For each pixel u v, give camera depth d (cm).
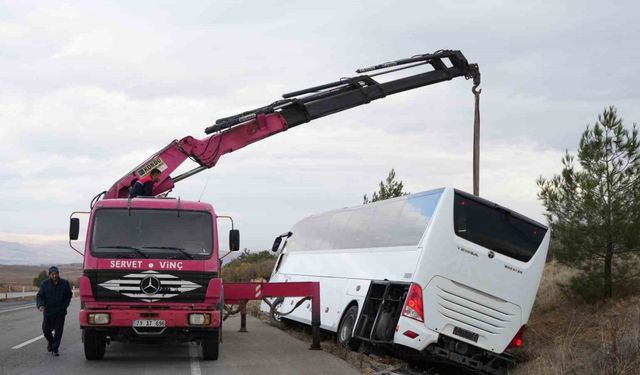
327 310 1917
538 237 1438
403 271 1449
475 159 1852
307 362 1355
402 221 1550
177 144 1784
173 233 1327
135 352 1502
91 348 1327
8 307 3616
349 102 1908
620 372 1016
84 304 1295
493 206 1427
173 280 1284
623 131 1662
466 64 1980
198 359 1386
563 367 1176
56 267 1445
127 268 1277
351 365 1355
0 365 1287
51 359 1376
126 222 1327
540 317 1817
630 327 1319
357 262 1761
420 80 1958
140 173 1744
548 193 1752
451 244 1387
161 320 1270
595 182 1661
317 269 2112
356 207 1930
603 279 1689
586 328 1553
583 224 1678
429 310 1364
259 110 1838
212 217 1362
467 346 1391
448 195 1408
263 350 1580
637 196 1634
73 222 1355
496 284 1394
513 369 1405
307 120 1881
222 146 1814
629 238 1616
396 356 1582
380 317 1488
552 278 2177
